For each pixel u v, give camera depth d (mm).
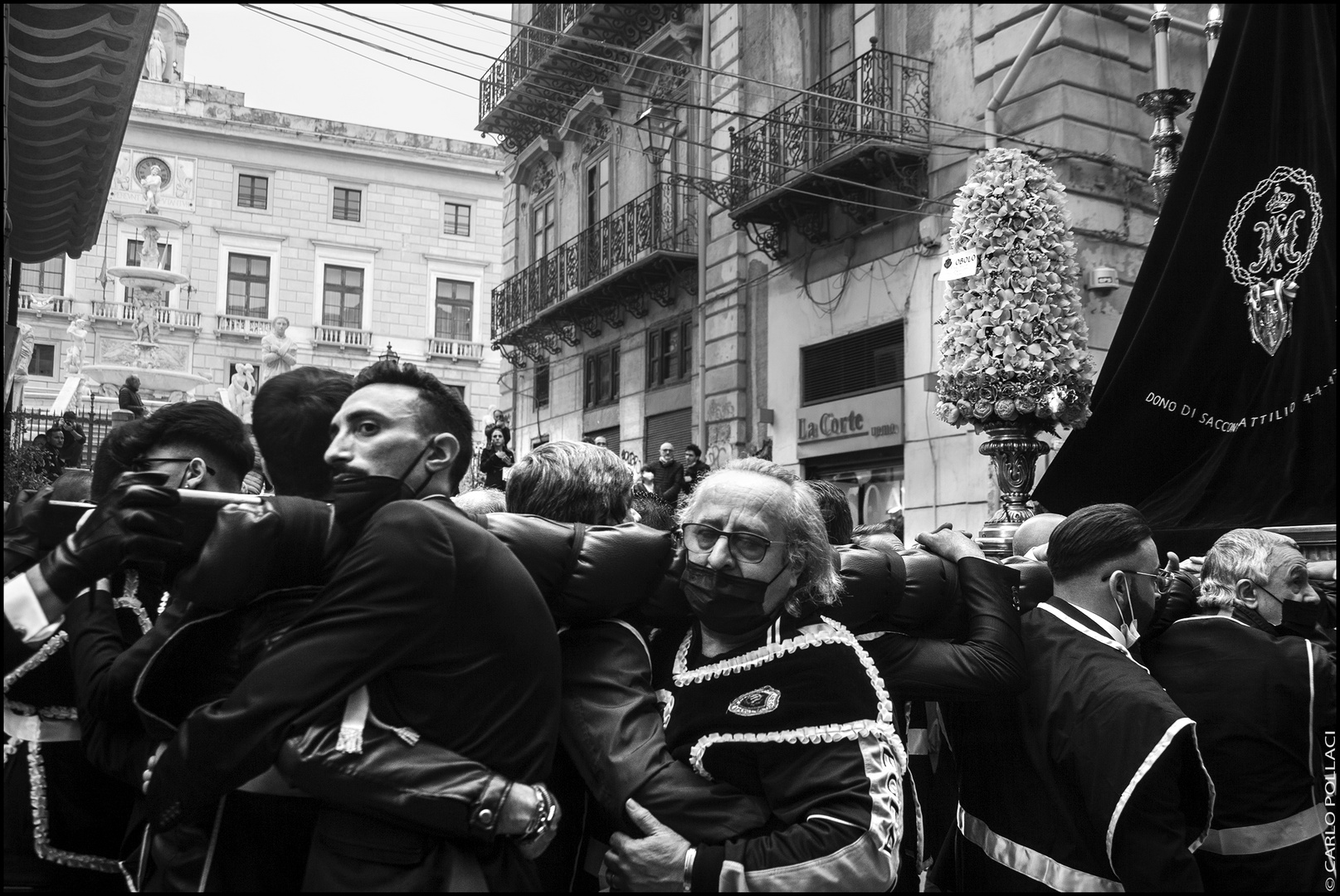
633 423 12516
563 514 1883
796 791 1693
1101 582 2242
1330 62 4168
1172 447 4602
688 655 1885
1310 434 4125
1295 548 2498
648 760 1706
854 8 10297
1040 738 2105
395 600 1456
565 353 12125
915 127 9656
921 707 2932
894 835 1665
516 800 1493
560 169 8516
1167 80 6500
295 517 1534
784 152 10656
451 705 1508
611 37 9102
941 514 9703
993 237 4723
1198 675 2365
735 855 1624
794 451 11562
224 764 1400
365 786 1436
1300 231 4223
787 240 11703
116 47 2543
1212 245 4531
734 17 10867
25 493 1973
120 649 1652
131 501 1466
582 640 1810
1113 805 1946
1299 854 2248
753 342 12273
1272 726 2281
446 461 1626
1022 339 4645
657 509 2736
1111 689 2031
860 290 10734
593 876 1902
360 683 1454
